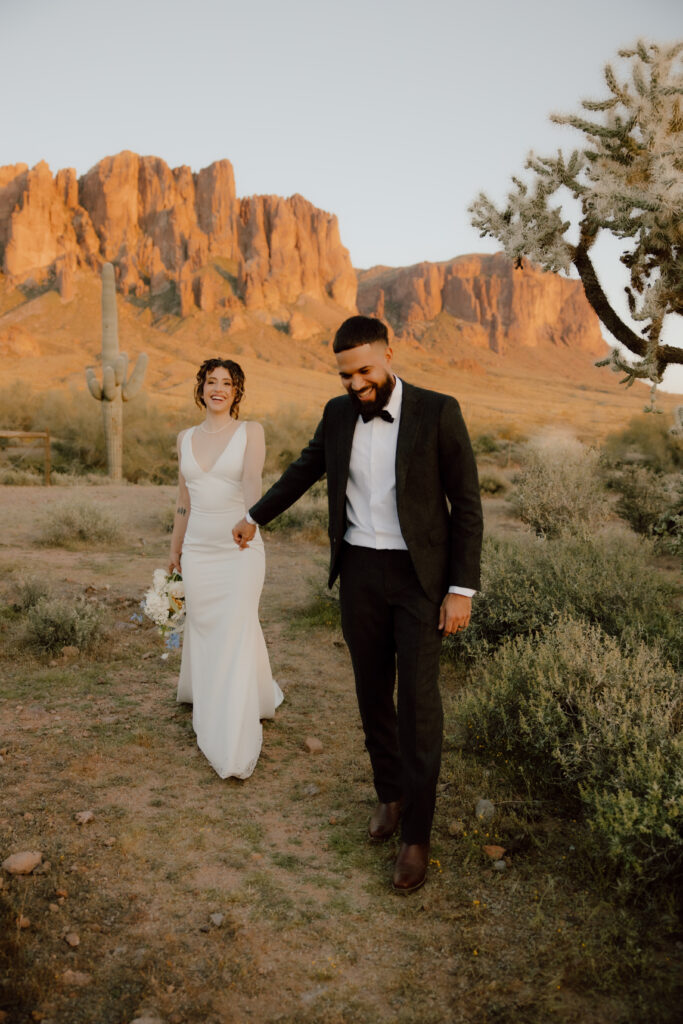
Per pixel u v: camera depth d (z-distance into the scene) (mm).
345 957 2115
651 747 2816
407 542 2383
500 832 2754
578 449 12703
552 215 3867
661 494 9797
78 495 12414
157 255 177375
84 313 159375
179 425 29922
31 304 158875
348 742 3613
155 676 4453
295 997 1962
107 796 2990
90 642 4922
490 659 4422
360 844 2715
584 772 2834
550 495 9258
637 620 4352
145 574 7324
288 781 3199
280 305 180875
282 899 2373
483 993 1969
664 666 3725
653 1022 1853
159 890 2402
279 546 9141
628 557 5637
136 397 28938
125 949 2127
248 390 111500
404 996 1970
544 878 2479
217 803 2980
